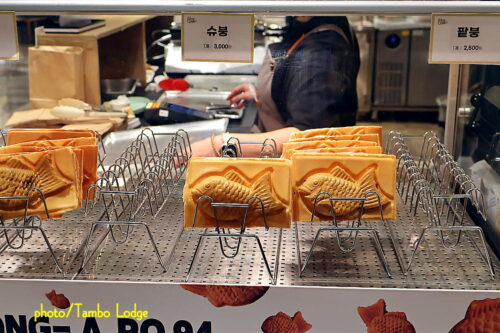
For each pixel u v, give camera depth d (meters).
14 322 1.12
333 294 1.08
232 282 1.13
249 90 1.96
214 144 1.61
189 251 1.25
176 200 1.46
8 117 1.89
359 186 1.20
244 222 1.17
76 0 1.28
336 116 1.73
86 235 1.31
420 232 1.33
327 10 1.22
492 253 1.24
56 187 1.21
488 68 1.57
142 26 2.28
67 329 1.12
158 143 1.69
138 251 1.25
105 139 1.70
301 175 1.20
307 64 1.72
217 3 1.24
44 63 1.95
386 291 1.07
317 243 1.28
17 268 1.18
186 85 2.16
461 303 1.08
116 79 2.34
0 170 1.19
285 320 1.10
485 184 1.47
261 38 1.79
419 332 1.10
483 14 1.19
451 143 1.69
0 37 1.27
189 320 1.11
